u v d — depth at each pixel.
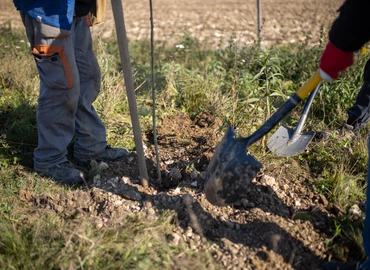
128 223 3.09
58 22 3.21
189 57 7.11
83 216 3.23
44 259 2.80
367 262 2.61
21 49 7.10
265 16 11.70
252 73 5.66
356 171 3.74
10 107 4.85
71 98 3.48
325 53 2.51
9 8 12.55
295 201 3.36
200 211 3.18
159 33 9.77
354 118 4.17
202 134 4.43
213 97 5.01
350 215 3.17
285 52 6.77
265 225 3.03
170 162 3.92
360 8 2.25
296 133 3.66
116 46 7.66
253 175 2.84
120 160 3.98
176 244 2.91
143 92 5.39
